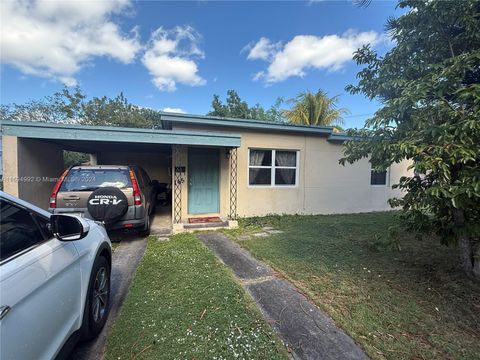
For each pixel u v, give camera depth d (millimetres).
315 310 2775
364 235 5965
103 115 16438
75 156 13375
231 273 3775
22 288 1304
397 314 2684
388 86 3205
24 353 1266
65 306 1786
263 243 5305
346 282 3451
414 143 2705
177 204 7238
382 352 2125
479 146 2477
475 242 3512
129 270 3973
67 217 1927
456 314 2697
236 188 7918
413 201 3051
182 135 5961
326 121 15500
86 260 2229
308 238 5699
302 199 8789
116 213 4770
